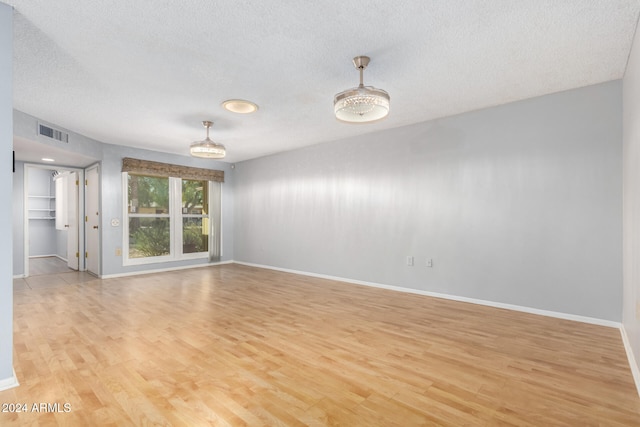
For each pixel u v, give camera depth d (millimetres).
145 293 4516
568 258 3330
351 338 2844
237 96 3459
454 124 4125
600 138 3162
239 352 2549
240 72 2893
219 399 1892
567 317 3330
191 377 2148
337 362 2377
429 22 2168
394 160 4719
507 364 2334
